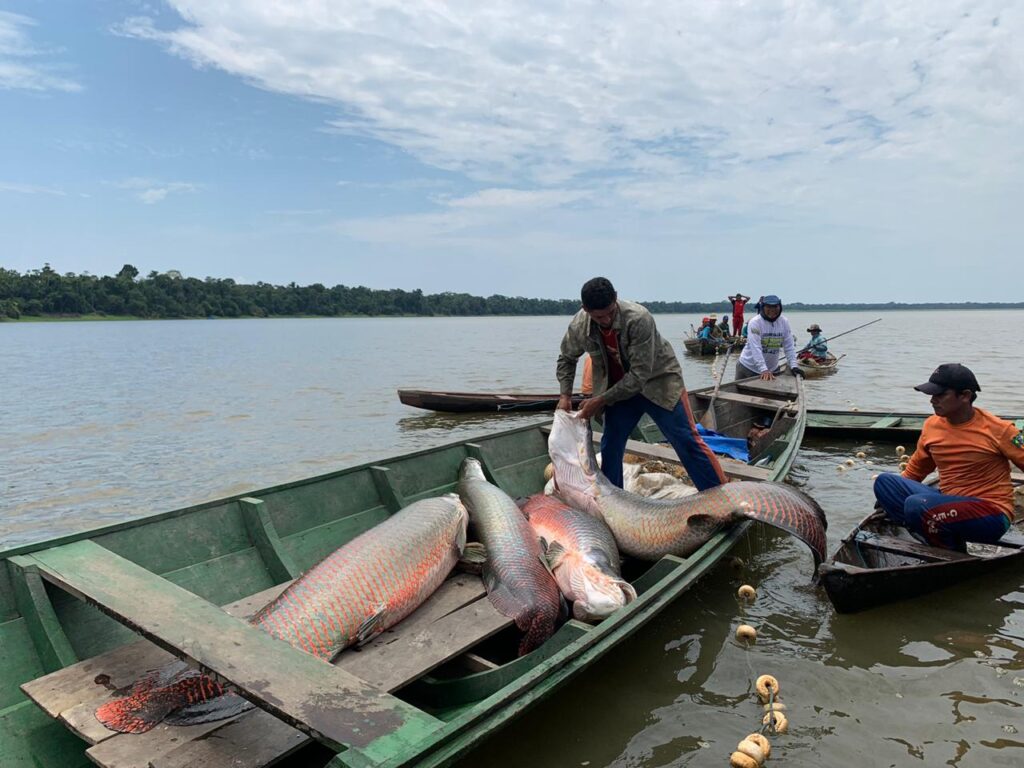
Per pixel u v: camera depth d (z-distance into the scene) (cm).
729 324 3419
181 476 1076
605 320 559
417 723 275
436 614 450
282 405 1808
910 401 1667
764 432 822
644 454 749
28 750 335
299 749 329
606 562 497
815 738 382
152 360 3500
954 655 466
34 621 382
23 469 1117
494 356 3816
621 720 403
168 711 324
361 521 591
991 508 546
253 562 508
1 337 6388
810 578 593
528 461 765
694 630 503
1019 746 372
